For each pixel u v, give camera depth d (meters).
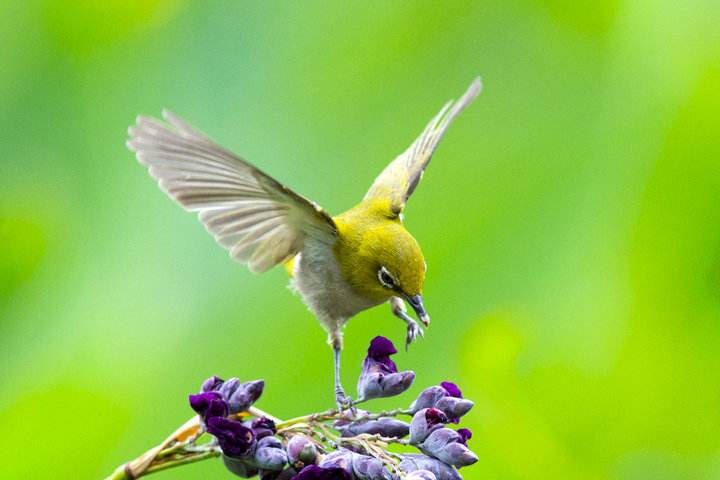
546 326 10.98
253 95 11.98
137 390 10.77
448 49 12.33
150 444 10.64
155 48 12.09
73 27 12.05
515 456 11.02
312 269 10.41
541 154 11.40
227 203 9.42
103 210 11.70
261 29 12.10
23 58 12.09
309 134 12.05
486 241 11.27
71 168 11.84
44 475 10.55
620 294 10.99
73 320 11.10
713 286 10.98
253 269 9.96
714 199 10.87
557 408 11.00
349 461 7.84
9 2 12.09
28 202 11.59
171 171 9.12
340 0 12.30
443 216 11.52
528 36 12.04
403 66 12.34
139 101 11.95
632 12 11.27
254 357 11.20
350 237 10.34
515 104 11.86
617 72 11.27
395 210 10.80
